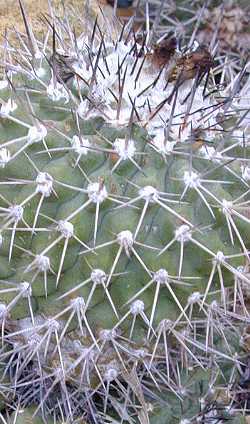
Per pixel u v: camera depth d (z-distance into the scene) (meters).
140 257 0.22
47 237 0.22
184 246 0.22
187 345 0.24
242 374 0.25
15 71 0.25
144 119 0.23
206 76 0.26
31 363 0.24
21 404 0.24
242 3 0.34
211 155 0.23
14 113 0.23
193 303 0.23
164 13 0.35
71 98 0.23
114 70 0.24
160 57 0.24
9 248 0.22
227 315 0.24
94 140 0.22
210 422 0.24
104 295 0.22
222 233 0.23
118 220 0.21
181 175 0.22
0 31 0.33
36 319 0.23
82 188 0.22
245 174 0.23
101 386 0.24
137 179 0.22
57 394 0.24
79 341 0.23
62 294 0.22
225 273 0.23
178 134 0.23
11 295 0.22
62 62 0.24
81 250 0.22
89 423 0.24
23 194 0.22
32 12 0.34
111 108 0.23
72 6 0.34
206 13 0.35
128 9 0.36
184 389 0.24
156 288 0.22
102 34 0.26
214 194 0.22
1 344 0.24
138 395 0.23
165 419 0.24
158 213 0.22
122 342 0.23
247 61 0.31
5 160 0.22
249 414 0.26
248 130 0.25
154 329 0.23
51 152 0.22
